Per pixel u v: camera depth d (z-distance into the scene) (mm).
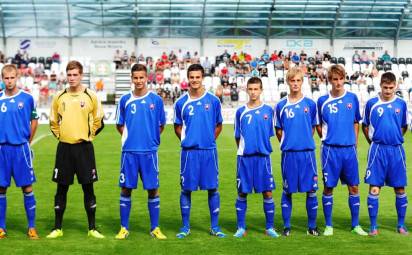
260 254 7348
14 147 8016
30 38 38000
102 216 9516
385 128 8328
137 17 37406
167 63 35125
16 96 8039
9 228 8664
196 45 39031
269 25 38438
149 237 8195
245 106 8305
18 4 35969
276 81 34312
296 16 38094
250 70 35188
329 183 8336
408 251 7473
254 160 8234
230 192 11531
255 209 9977
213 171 8242
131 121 8117
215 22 38219
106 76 34125
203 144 8188
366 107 8516
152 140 8172
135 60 35844
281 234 8367
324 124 8367
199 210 9906
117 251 7484
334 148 8320
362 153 17812
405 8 37781
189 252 7441
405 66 36625
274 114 8438
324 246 7695
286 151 8289
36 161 15867
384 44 39781
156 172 8203
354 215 8461
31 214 8164
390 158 8359
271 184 8273
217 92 31859
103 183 12492
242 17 37938
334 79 8266
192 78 8133
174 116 8359
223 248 7613
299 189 8273
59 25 37656
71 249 7574
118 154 17359
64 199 8258
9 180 8086
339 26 38844
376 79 34656
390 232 8445
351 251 7469
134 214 9625
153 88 32875
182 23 38125
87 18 37312
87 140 8125
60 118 8109
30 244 7801
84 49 38500
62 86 32062
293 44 39406
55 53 36531
